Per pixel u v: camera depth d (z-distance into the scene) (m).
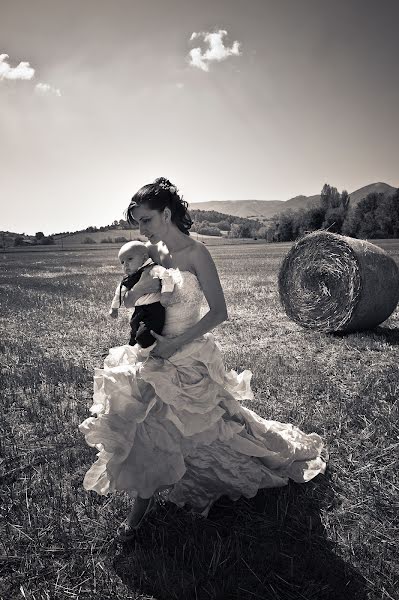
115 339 8.81
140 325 3.10
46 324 10.48
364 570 2.81
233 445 3.31
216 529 3.18
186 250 3.10
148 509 3.23
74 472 3.89
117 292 3.14
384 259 9.16
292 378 6.14
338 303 9.02
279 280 9.94
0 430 4.74
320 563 2.85
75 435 4.52
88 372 6.60
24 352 7.87
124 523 3.23
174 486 3.30
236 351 7.74
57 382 6.23
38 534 3.13
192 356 3.17
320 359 7.29
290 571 2.80
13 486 3.72
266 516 3.29
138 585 2.72
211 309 3.10
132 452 2.99
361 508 3.42
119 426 2.96
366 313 8.88
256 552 2.94
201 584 2.72
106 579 2.78
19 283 19.62
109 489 3.08
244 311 11.64
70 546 3.03
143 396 3.06
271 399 5.46
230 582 2.70
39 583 2.76
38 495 3.57
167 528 3.19
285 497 3.46
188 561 2.85
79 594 2.69
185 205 3.13
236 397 3.50
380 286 8.91
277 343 8.43
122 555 2.98
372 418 4.82
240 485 3.31
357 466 3.97
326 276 9.23
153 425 3.02
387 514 3.36
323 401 5.39
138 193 3.02
